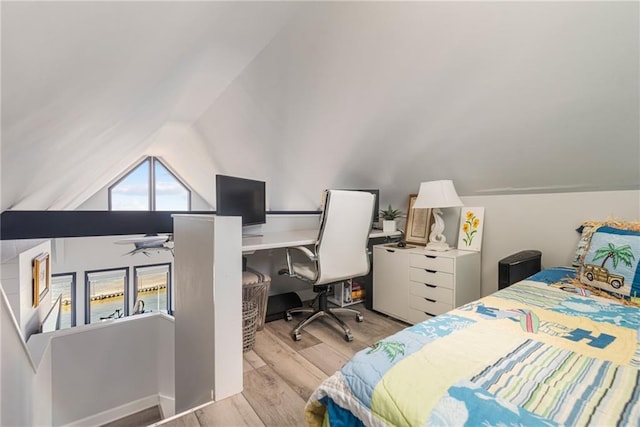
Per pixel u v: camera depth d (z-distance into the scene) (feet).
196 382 5.56
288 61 6.17
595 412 1.97
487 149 6.67
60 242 16.11
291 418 4.45
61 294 15.35
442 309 7.21
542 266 7.07
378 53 5.37
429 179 8.72
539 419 1.91
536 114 5.36
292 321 8.14
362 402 2.39
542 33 4.12
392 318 8.36
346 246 7.00
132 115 5.06
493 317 3.69
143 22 2.44
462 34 4.56
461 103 5.79
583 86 4.57
